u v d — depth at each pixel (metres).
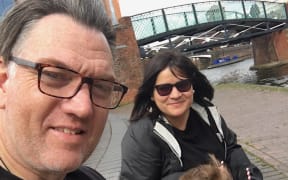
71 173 0.54
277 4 13.34
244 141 2.86
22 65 0.40
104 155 2.64
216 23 11.04
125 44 8.34
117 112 5.86
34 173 0.42
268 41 14.59
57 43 0.40
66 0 0.42
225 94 6.25
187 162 0.97
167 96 0.97
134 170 0.96
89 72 0.41
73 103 0.40
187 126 1.00
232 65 25.95
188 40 11.34
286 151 2.44
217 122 1.03
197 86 1.03
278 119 3.53
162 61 0.99
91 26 0.43
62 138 0.40
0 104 0.42
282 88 5.68
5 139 0.42
